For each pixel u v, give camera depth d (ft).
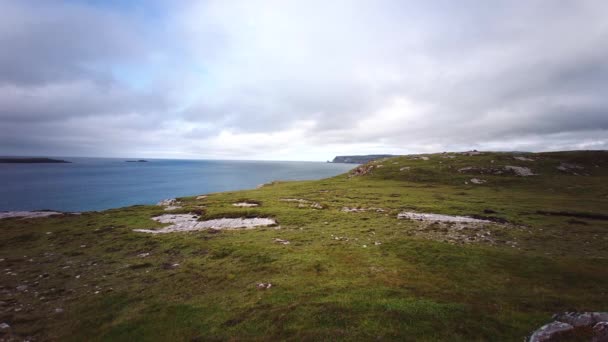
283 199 220.02
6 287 68.74
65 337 48.08
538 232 119.65
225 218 149.69
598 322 39.01
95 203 429.79
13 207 391.04
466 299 55.52
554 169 325.21
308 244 101.65
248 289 63.82
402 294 57.62
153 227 134.72
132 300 60.34
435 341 40.98
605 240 107.96
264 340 43.47
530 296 58.03
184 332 47.55
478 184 289.12
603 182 265.34
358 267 77.05
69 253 96.58
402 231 120.47
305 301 54.95
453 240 107.04
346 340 41.55
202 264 82.53
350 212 165.07
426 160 410.93
